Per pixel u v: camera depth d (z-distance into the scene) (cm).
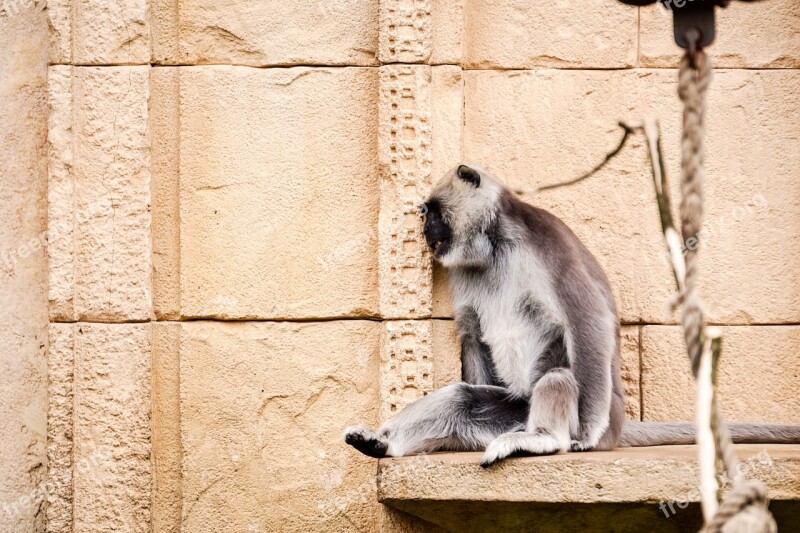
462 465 768
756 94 966
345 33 973
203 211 953
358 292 945
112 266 934
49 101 944
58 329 927
